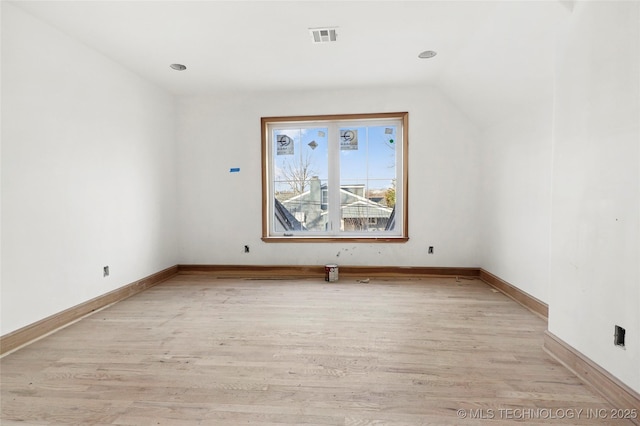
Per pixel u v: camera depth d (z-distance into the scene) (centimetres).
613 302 158
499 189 355
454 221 407
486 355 209
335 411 154
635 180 144
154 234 390
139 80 362
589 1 170
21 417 151
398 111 407
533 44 235
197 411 155
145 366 197
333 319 274
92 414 153
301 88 409
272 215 443
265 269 432
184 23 254
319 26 260
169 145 423
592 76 169
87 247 289
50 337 239
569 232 190
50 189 252
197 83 389
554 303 206
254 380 181
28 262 235
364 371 191
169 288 371
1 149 217
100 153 305
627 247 149
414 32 269
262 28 263
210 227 439
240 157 432
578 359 182
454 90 373
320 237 426
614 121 155
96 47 293
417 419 148
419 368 194
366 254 421
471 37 273
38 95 242
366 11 239
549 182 268
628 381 150
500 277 357
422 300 323
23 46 231
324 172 434
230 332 248
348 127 428
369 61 327
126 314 288
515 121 320
